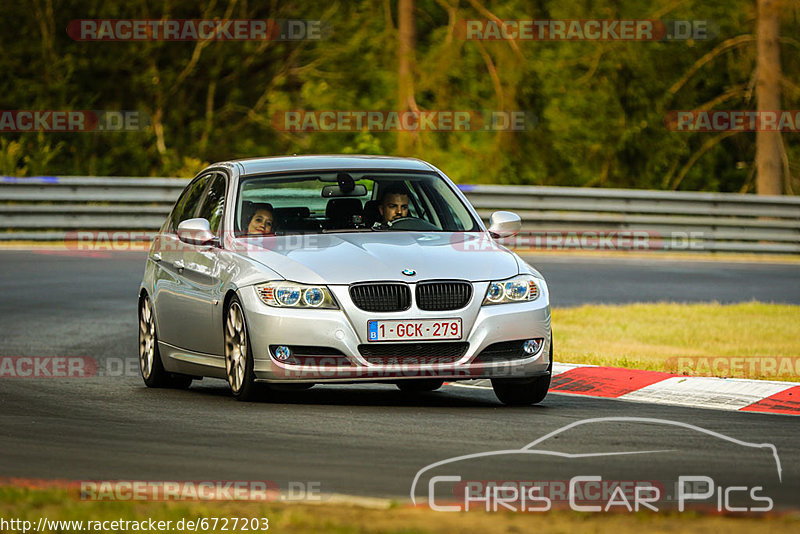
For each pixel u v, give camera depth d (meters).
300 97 131.75
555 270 73.31
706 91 127.69
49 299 57.78
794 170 118.19
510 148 116.50
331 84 127.94
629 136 123.62
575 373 37.31
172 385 37.00
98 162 123.81
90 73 129.88
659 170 127.00
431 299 31.12
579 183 123.62
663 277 71.62
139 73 130.50
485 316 31.25
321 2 130.50
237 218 34.28
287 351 30.94
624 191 86.88
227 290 32.38
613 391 35.03
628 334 50.22
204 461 23.69
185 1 130.62
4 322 51.12
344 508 18.73
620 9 115.81
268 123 130.75
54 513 18.02
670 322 53.84
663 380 35.66
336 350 30.73
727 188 130.88
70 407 31.50
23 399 33.19
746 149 130.38
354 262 31.50
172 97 132.88
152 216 82.75
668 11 116.00
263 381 31.25
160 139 130.25
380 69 124.56
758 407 32.09
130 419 29.19
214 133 132.62
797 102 112.00
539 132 120.69
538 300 32.16
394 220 34.88
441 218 35.00
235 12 131.75
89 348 44.97
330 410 30.69
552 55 119.94
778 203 87.44
